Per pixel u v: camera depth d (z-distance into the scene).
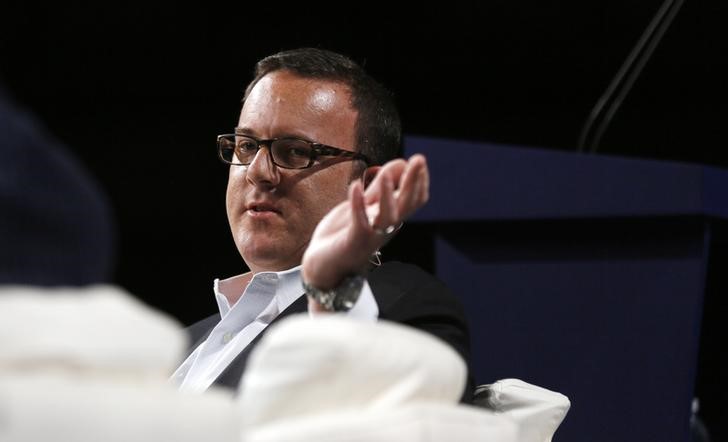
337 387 2.53
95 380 1.98
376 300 4.97
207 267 13.34
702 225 6.02
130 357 2.03
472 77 12.75
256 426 2.55
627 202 6.09
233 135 6.03
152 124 13.38
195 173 13.34
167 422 2.02
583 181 6.20
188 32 12.88
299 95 5.89
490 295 6.41
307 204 5.78
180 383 5.74
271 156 5.80
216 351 5.61
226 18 12.76
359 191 3.63
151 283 13.30
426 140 6.41
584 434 6.13
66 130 13.38
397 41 12.67
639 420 6.04
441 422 2.44
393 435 2.37
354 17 12.64
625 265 6.17
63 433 1.88
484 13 12.41
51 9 12.77
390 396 2.53
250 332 5.50
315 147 5.82
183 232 13.35
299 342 2.55
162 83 13.23
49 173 2.05
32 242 2.03
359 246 3.74
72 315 2.00
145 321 2.12
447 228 6.52
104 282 2.19
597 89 12.48
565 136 12.66
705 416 7.57
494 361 6.34
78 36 12.94
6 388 1.88
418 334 2.71
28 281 2.02
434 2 12.45
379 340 2.57
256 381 2.59
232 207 5.94
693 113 12.17
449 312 4.98
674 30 12.05
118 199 13.30
